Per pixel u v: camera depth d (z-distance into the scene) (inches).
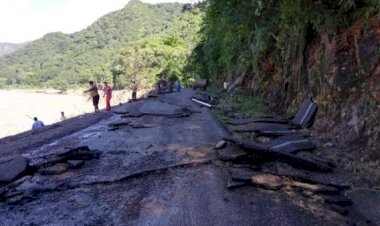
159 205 227.3
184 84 2522.1
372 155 275.3
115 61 4458.7
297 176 259.3
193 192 246.8
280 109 581.9
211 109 761.6
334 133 347.3
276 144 355.6
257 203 225.3
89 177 285.4
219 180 268.2
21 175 287.6
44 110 2642.7
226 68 1330.0
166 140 422.9
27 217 216.2
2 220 213.8
